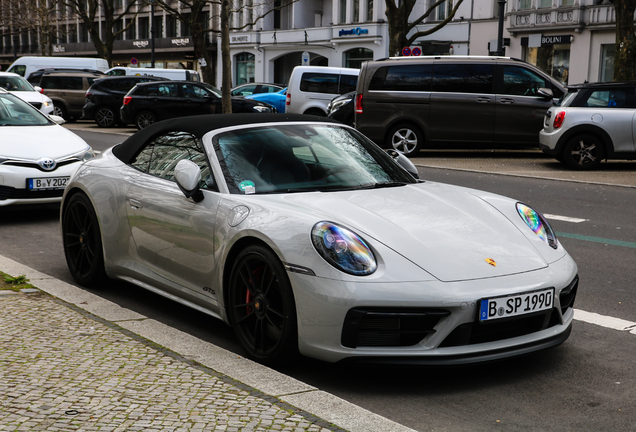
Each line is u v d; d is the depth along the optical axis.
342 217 3.61
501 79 14.93
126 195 4.71
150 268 4.55
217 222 3.90
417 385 3.48
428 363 3.28
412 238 3.52
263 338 3.64
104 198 4.89
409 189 4.27
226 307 3.89
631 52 17.78
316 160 4.38
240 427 2.64
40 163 7.62
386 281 3.27
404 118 15.26
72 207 5.24
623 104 12.96
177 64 56.47
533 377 3.59
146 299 4.98
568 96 13.38
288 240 3.45
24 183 7.52
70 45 65.50
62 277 5.54
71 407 2.80
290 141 4.48
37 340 3.63
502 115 14.91
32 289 4.67
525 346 3.46
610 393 3.39
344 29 44.12
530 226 3.98
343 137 4.78
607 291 5.30
